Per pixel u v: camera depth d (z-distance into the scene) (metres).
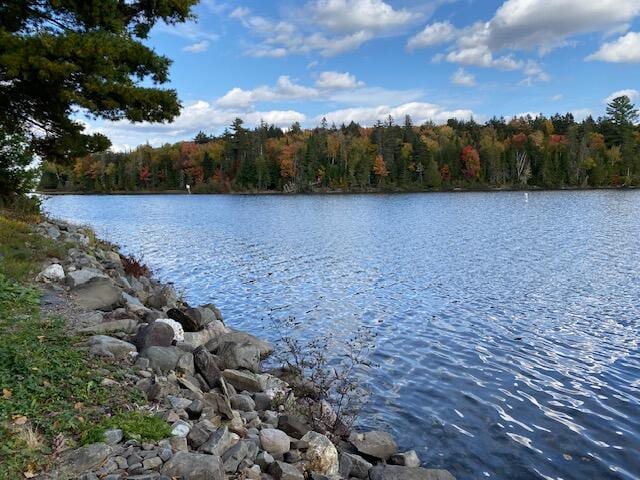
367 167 127.94
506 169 130.00
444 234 37.59
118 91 12.88
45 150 17.38
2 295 9.10
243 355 9.87
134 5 15.48
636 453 7.36
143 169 143.75
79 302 10.04
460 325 14.19
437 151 140.62
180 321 11.31
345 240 35.06
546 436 7.90
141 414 5.53
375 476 6.20
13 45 11.62
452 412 8.76
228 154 139.75
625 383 9.95
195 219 54.84
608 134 136.38
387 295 18.11
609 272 21.20
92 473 4.39
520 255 26.59
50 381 5.90
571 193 104.06
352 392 9.57
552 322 14.22
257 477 5.18
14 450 4.48
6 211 18.08
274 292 18.91
